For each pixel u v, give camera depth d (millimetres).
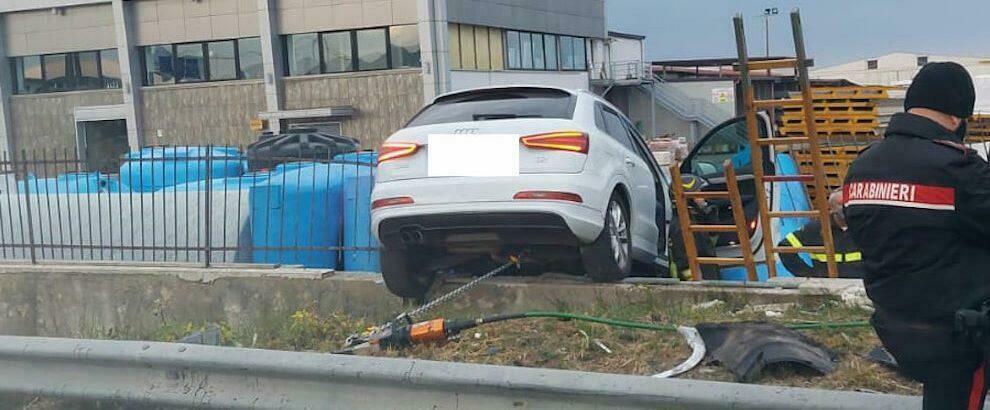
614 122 7207
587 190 5934
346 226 7926
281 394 4270
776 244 8086
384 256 6520
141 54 37875
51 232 8367
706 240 8453
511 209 5883
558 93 6520
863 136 10336
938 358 2809
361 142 35312
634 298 6328
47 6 38406
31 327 7836
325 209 7918
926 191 2756
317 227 7879
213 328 5969
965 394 2867
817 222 7801
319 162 8094
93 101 38500
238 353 4293
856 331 5195
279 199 7840
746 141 9148
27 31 39000
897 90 10641
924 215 2758
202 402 4348
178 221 8164
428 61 33844
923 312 2809
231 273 7355
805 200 9484
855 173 2984
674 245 8500
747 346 4727
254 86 36281
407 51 34531
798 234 7797
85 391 4559
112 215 8281
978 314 2674
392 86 34656
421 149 6141
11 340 4664
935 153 2766
